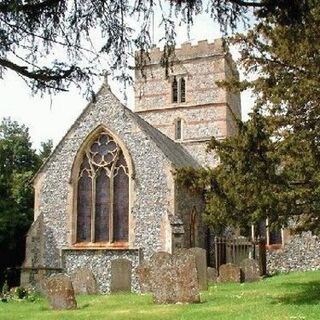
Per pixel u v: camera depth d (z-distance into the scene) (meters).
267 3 5.54
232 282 21.83
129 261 21.03
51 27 5.63
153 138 25.45
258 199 13.40
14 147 35.62
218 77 36.53
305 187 13.60
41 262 25.83
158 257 16.06
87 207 26.22
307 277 21.72
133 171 25.28
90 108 26.84
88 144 26.66
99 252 25.08
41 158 38.38
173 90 37.66
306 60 13.52
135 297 18.06
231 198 14.02
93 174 26.23
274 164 13.64
